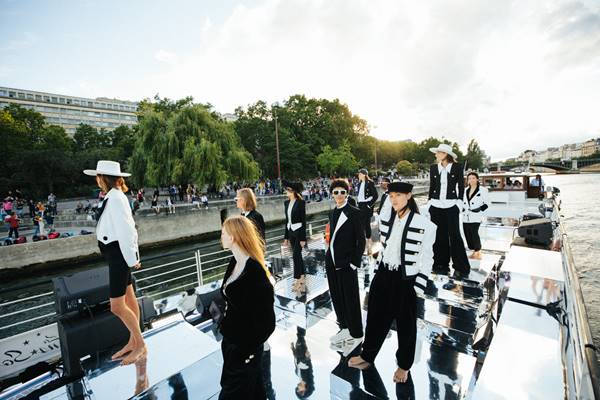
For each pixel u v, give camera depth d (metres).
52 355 3.73
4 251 14.66
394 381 2.49
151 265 17.48
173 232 20.94
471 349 2.98
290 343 3.44
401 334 2.50
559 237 5.18
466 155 87.31
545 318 2.99
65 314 3.12
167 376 2.52
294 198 4.92
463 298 3.57
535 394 2.08
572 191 45.47
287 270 5.79
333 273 3.35
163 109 33.84
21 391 2.88
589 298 13.48
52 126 59.03
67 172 38.81
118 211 2.71
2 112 47.31
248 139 42.34
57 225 20.77
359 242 3.21
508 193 11.62
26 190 37.19
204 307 4.18
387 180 5.80
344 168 50.69
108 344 3.08
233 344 1.97
